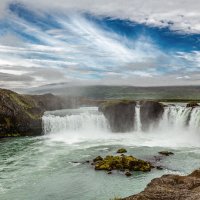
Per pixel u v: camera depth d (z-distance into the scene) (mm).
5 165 50375
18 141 72188
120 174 43188
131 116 84938
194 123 73062
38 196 36688
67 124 83562
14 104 81125
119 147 63125
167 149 60219
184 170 45062
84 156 55438
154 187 31141
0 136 76875
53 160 53062
